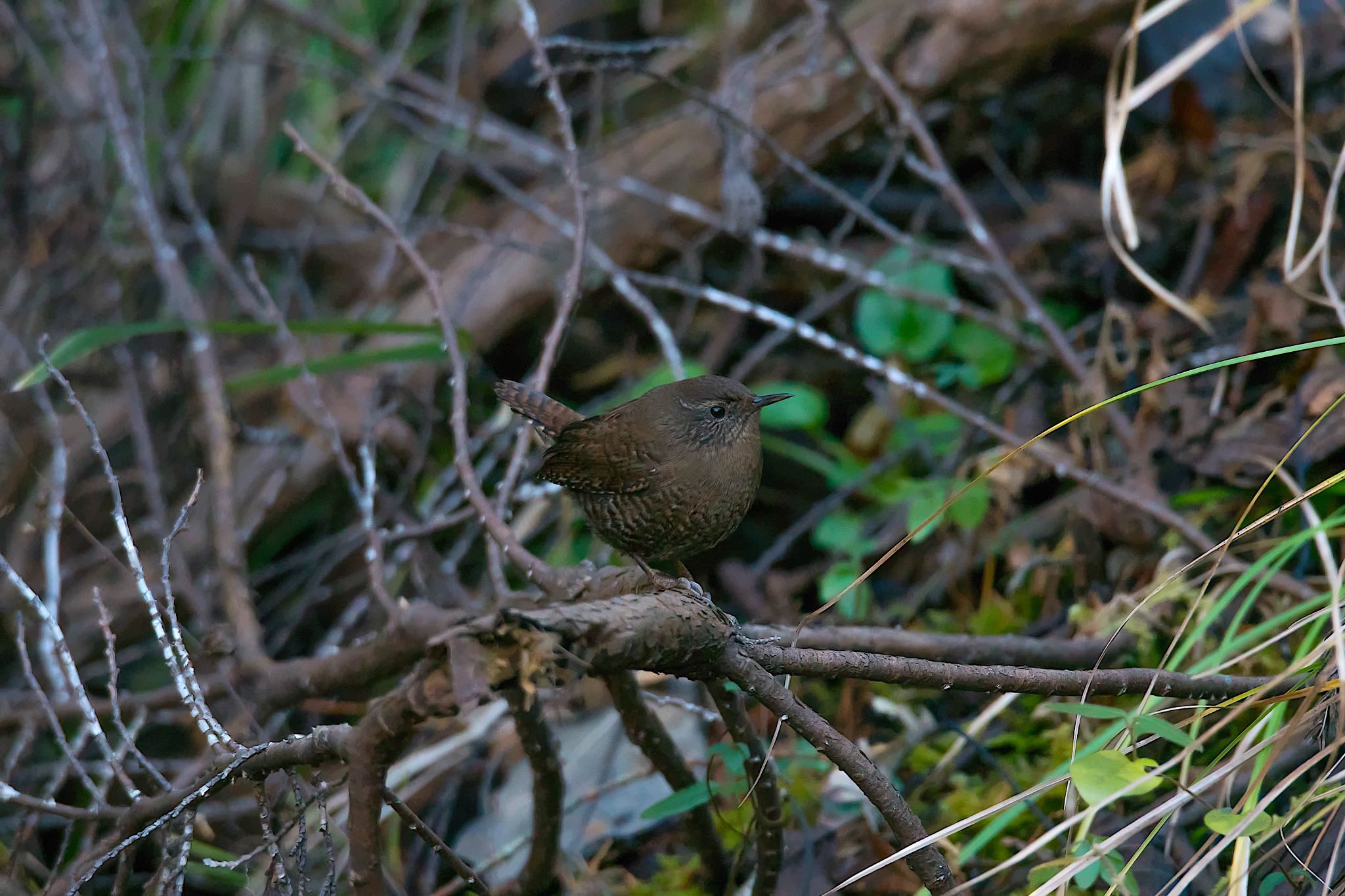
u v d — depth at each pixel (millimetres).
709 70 14133
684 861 8312
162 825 5746
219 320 12508
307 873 6480
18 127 12852
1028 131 12742
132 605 10492
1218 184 10984
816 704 9297
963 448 10789
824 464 11094
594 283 12258
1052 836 5371
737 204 10219
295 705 8875
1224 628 8258
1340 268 9617
